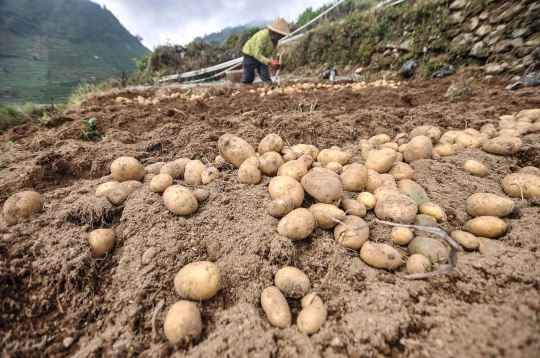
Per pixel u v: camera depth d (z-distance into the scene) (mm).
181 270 1493
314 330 1283
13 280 1478
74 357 1287
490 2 6199
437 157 2785
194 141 3133
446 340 1138
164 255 1669
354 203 1944
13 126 4566
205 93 6344
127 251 1730
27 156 3205
